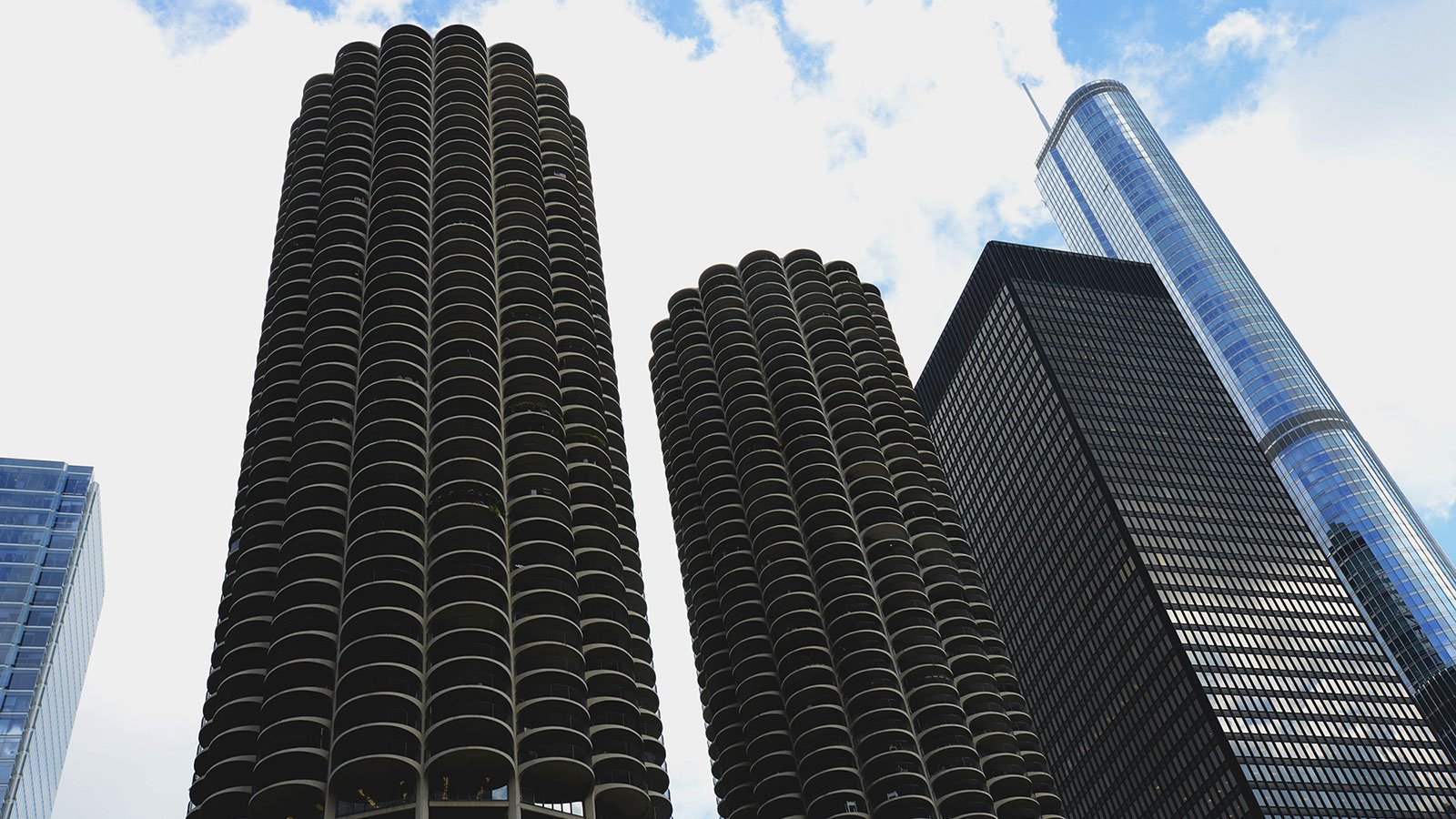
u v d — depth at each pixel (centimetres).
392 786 6644
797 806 10606
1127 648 17412
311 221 11412
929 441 14500
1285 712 15850
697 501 13938
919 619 11688
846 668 11262
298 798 6662
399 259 10381
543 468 9031
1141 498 18712
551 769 6881
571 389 10144
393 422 8706
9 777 14112
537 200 12019
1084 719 18012
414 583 7619
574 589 8138
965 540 13262
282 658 7319
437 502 8244
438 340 9756
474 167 11869
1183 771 15825
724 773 11494
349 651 7138
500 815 6638
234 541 8800
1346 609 17738
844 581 11956
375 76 13275
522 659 7494
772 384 14612
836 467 13388
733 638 12081
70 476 17900
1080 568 18875
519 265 10994
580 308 11006
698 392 14900
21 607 16000
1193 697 15962
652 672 8806
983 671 11525
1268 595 17625
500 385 9569
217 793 6869
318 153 12275
